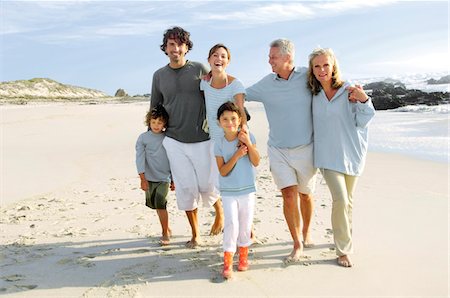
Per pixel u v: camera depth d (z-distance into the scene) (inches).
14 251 170.1
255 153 151.2
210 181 179.3
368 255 159.6
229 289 135.0
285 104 160.6
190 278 143.7
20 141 496.7
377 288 133.6
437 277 140.2
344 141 155.5
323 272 146.1
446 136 455.2
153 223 206.5
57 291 135.1
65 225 204.1
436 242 170.7
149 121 177.5
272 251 167.0
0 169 342.0
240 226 150.8
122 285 138.9
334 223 153.6
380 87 1224.8
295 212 166.1
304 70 160.7
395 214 207.6
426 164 324.8
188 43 173.9
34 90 2453.2
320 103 156.6
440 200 229.6
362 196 240.8
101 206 237.0
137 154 177.9
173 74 174.7
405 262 152.6
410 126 550.6
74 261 159.3
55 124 663.8
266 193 254.7
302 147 162.6
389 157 358.9
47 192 271.0
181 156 175.8
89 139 516.4
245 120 156.8
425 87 1106.1
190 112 174.7
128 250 171.2
